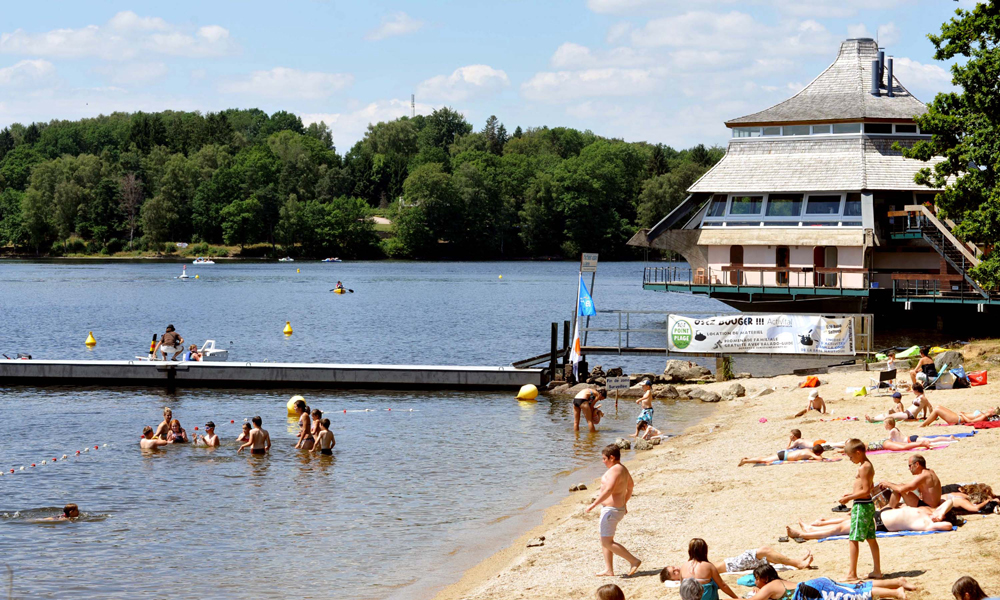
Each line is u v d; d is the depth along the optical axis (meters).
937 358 37.94
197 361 43.84
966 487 16.86
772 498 20.41
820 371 41.00
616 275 153.12
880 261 63.19
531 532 20.58
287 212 199.12
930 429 25.70
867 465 13.77
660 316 84.06
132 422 33.69
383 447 29.78
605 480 16.12
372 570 18.28
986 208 37.69
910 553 14.84
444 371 41.28
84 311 88.31
